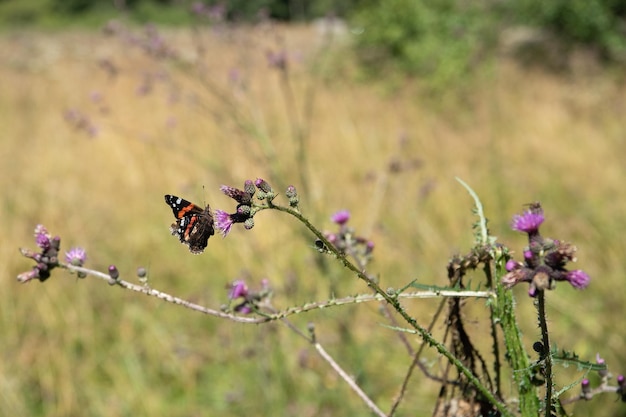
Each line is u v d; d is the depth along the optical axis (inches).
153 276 301.4
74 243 320.2
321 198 312.0
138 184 376.5
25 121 540.4
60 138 464.8
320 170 377.7
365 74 693.3
